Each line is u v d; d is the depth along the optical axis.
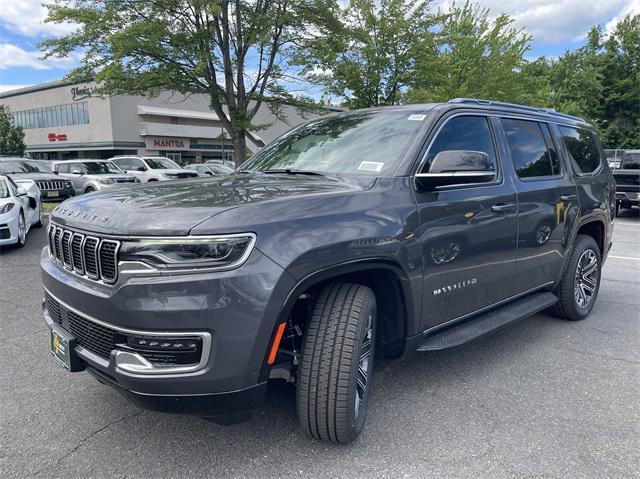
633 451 2.60
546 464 2.48
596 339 4.27
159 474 2.38
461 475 2.38
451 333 3.22
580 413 2.99
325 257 2.31
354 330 2.44
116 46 13.41
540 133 4.17
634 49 38.59
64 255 2.59
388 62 17.44
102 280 2.25
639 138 38.19
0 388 3.27
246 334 2.12
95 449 2.58
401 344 2.93
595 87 38.25
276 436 2.70
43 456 2.52
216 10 12.69
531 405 3.09
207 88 15.77
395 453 2.56
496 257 3.44
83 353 2.37
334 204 2.49
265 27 14.65
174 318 2.06
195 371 2.10
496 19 21.12
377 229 2.54
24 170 14.66
